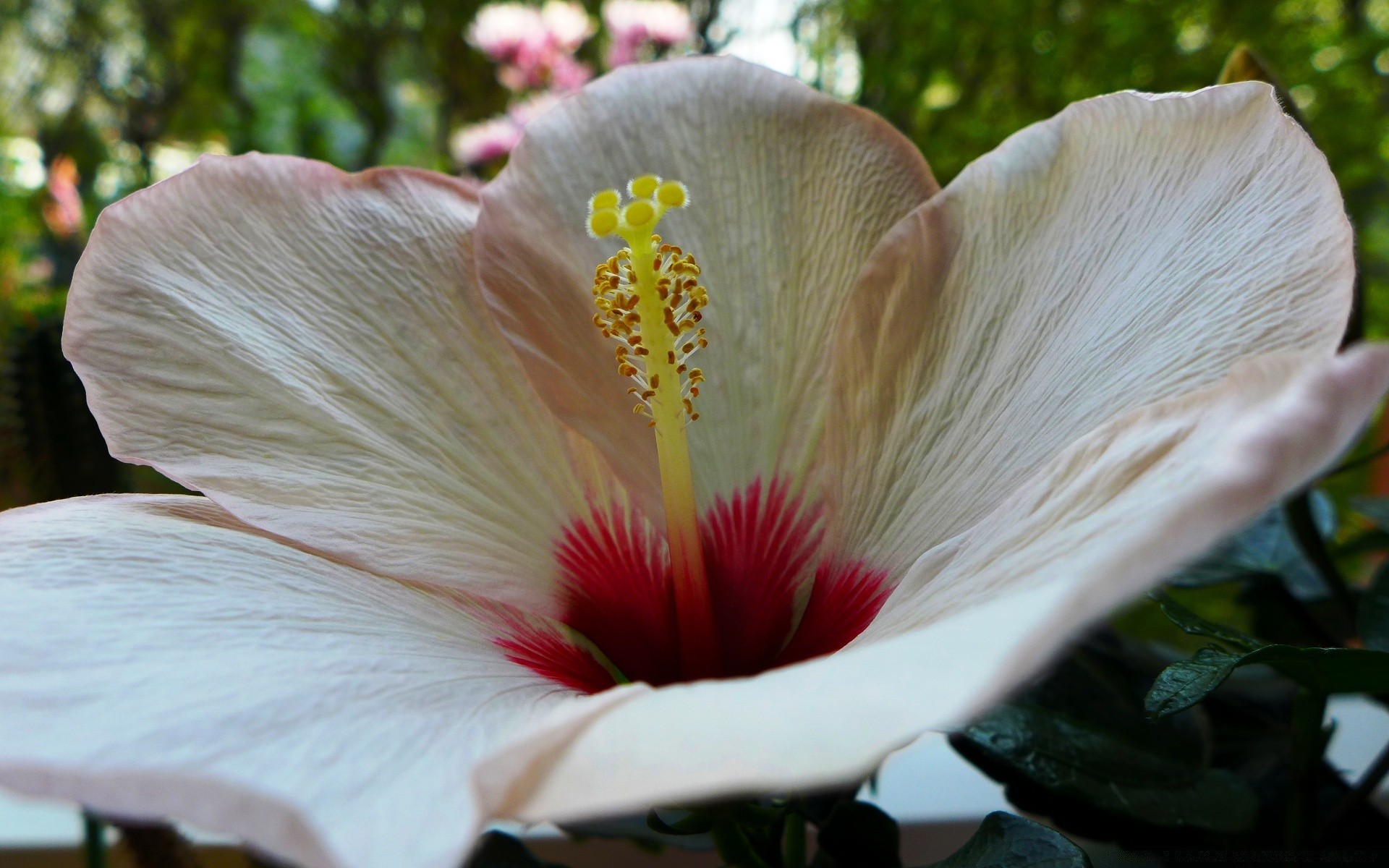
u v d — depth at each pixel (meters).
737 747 0.07
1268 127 0.11
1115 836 0.14
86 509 0.11
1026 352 0.12
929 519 0.12
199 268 0.12
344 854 0.07
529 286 0.14
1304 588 0.17
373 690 0.10
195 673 0.09
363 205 0.13
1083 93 0.34
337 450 0.12
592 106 0.14
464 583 0.12
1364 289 0.14
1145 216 0.11
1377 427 0.26
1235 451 0.07
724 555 0.14
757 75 0.14
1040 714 0.14
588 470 0.14
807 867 0.14
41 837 0.19
